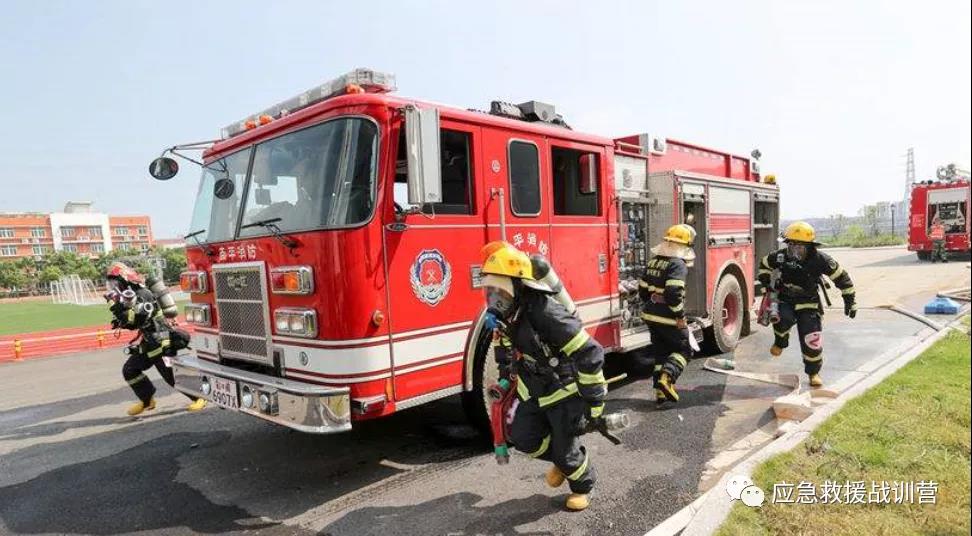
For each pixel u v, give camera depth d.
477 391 4.38
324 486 4.01
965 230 20.36
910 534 2.75
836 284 5.39
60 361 10.62
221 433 5.38
